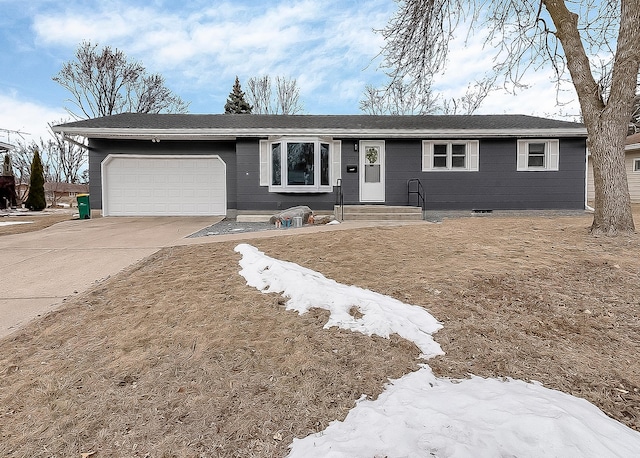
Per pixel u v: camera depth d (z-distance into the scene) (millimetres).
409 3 8367
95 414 2188
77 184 30953
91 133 11531
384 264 5168
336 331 3121
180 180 12953
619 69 6305
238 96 36062
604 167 6488
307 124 12664
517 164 12102
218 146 12781
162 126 11867
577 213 12055
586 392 2314
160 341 3062
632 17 6148
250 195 12047
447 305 3645
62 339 3129
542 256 5289
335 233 7797
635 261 4848
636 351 2816
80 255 6301
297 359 2730
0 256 6270
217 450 1899
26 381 2518
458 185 12195
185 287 4391
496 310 3539
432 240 6793
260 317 3480
